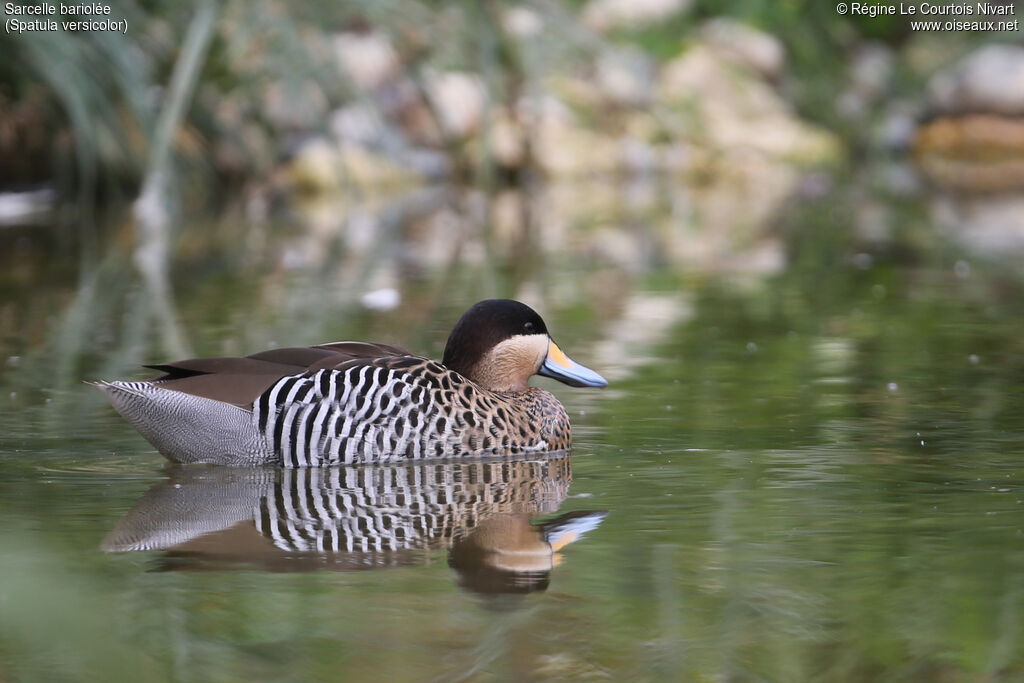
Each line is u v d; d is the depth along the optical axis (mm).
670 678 5363
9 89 25547
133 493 8250
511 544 7062
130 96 24828
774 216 25594
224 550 6977
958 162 35375
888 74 38250
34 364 12352
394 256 20297
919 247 20859
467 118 31656
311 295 16516
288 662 5508
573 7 34531
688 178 32719
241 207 26547
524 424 9445
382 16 27609
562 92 33625
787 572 6543
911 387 11242
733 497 7980
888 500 7840
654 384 11570
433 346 13039
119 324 14500
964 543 6965
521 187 30812
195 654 5594
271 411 8969
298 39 26234
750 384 11492
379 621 5926
